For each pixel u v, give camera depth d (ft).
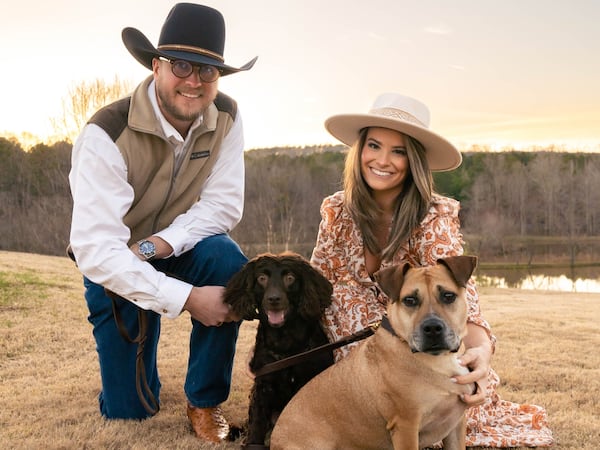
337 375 11.89
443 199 14.26
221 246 14.40
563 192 202.18
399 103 14.01
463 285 11.00
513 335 26.32
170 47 13.20
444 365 10.81
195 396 13.97
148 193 14.06
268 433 13.92
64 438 13.05
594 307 39.37
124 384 14.34
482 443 13.03
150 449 12.68
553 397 16.56
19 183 122.31
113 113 13.46
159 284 12.98
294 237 132.16
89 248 12.91
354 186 14.33
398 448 10.96
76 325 26.04
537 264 144.05
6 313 27.76
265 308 13.30
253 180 153.17
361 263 14.71
